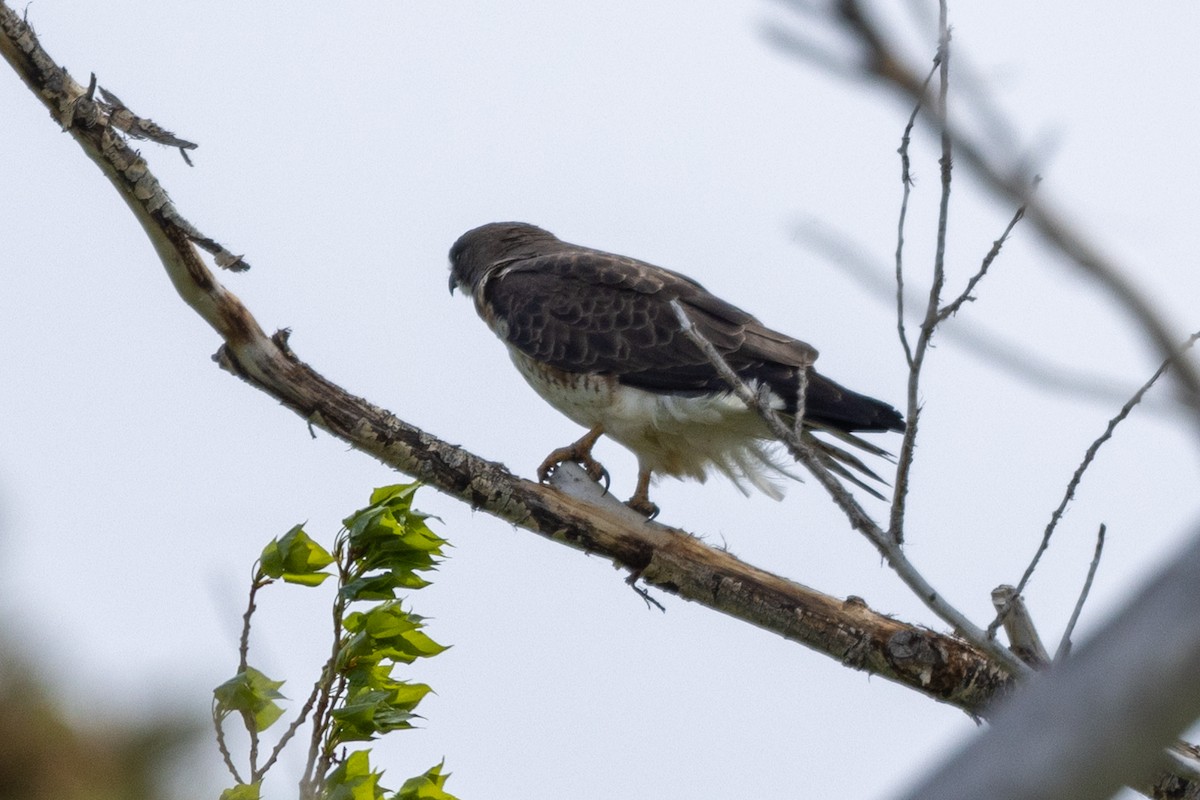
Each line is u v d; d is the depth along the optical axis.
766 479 17.59
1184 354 3.85
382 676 9.57
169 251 13.15
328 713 9.22
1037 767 3.75
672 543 14.40
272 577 9.58
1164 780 12.35
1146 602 3.73
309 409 14.05
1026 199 3.79
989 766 3.80
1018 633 12.08
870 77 3.64
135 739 3.78
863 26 3.57
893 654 13.73
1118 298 3.82
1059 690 3.81
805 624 13.96
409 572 9.69
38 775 3.65
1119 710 3.70
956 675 13.62
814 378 16.95
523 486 14.50
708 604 14.39
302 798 8.88
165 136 12.88
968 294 9.05
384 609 9.53
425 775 9.36
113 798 3.69
